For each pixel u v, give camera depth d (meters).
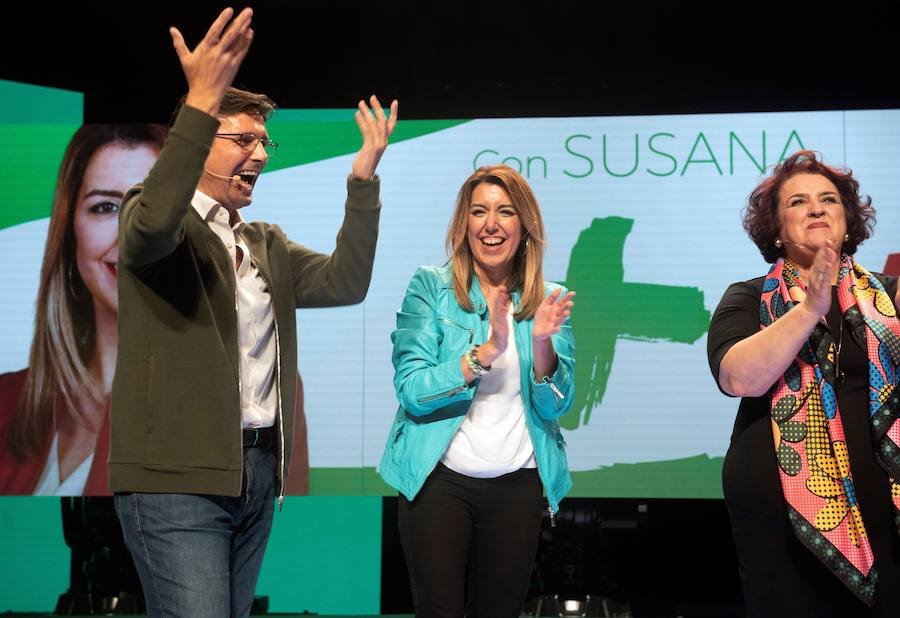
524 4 4.42
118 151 4.45
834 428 2.00
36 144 4.46
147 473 1.91
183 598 1.88
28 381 4.34
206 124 1.83
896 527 1.92
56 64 4.55
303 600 4.39
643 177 4.36
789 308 2.09
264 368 2.13
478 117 4.57
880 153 4.29
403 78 4.59
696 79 4.52
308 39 4.55
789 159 2.28
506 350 2.40
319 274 2.33
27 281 4.39
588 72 4.54
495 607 2.35
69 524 4.34
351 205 2.29
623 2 4.39
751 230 2.30
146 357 1.94
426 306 2.48
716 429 4.24
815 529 1.94
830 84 4.46
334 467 4.31
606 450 4.26
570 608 4.14
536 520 2.38
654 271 4.32
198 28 4.55
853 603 1.95
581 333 4.31
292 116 4.48
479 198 2.46
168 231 1.82
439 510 2.31
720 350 2.12
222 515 1.97
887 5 4.33
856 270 2.19
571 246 4.35
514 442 2.35
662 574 4.21
